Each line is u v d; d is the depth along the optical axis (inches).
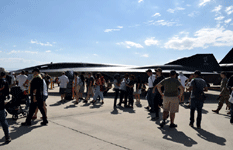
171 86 182.9
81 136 155.3
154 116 241.3
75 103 335.9
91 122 203.9
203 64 679.1
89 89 349.1
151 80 269.4
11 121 203.9
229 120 225.0
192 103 191.5
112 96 474.0
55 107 297.7
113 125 193.3
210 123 209.6
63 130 172.2
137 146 134.5
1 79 139.2
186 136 161.0
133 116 239.6
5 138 137.5
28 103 240.8
